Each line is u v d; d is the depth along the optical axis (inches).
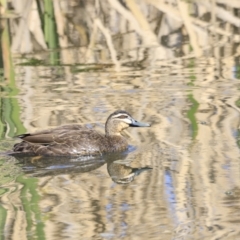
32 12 849.5
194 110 636.1
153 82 723.4
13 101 666.2
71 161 549.0
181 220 422.0
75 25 897.5
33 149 554.6
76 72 764.6
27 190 478.0
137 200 455.2
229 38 879.1
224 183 481.1
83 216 430.3
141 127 607.2
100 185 487.5
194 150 547.8
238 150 543.5
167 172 507.5
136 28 855.7
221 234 402.3
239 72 753.0
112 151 565.9
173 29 895.1
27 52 850.1
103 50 845.2
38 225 417.1
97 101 668.1
